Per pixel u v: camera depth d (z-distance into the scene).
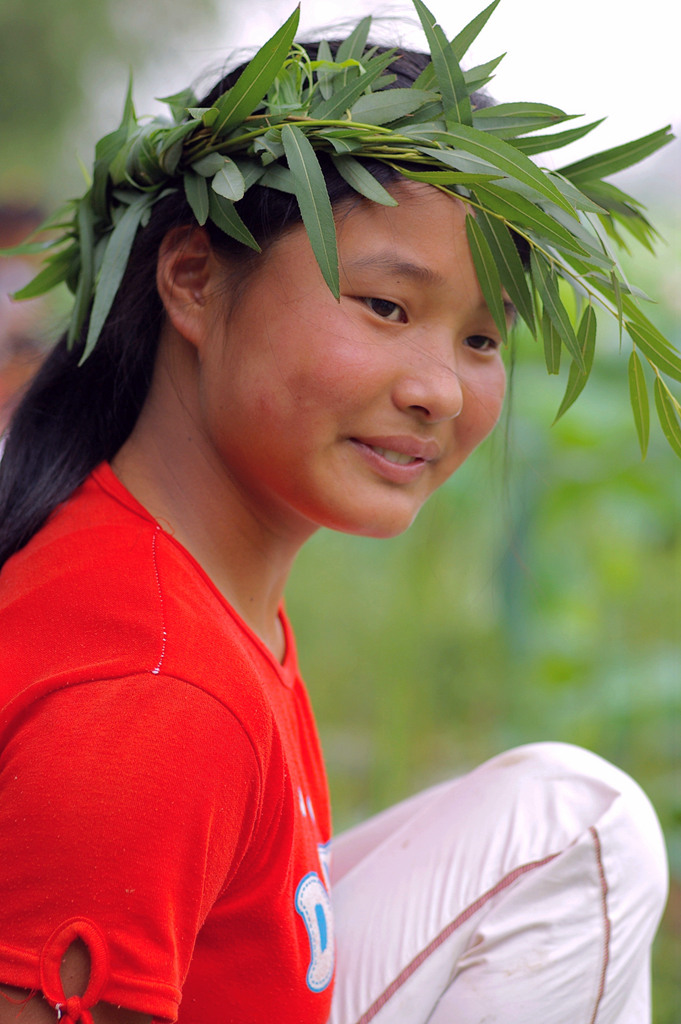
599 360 2.14
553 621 2.29
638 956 1.07
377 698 2.46
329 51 0.99
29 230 3.97
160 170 0.96
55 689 0.74
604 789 1.10
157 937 0.69
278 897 0.83
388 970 1.05
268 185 0.87
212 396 0.92
